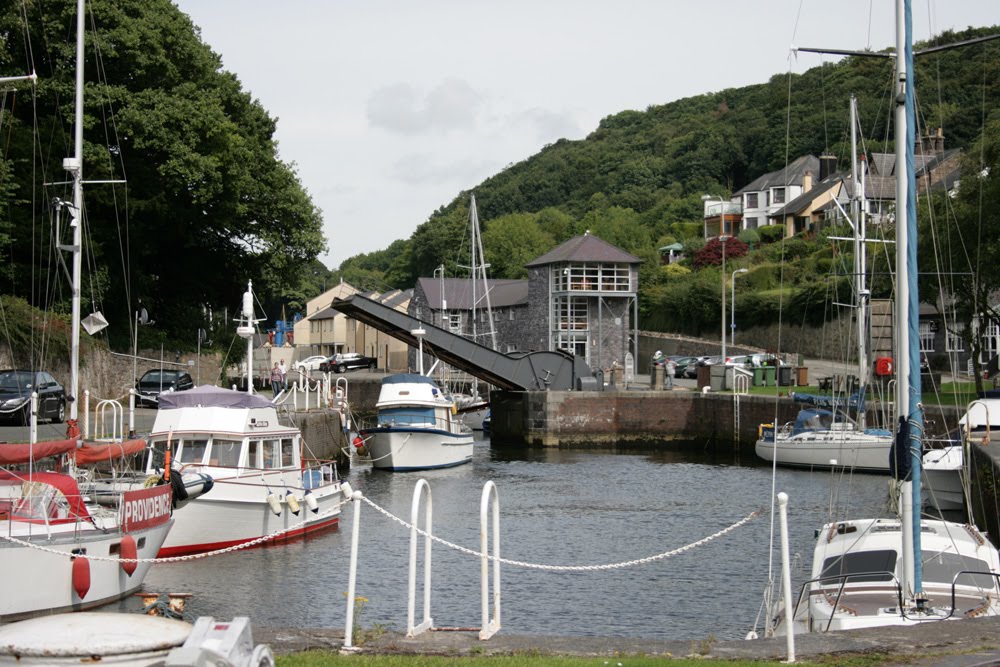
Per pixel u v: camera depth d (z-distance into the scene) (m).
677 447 52.78
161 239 50.88
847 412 39.28
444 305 80.38
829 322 68.44
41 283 41.25
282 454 25.55
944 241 39.62
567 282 77.38
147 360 45.56
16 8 40.03
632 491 35.03
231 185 47.50
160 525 18.41
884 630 10.27
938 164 74.12
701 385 55.81
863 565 14.08
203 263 54.78
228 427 23.84
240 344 56.53
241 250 54.38
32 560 15.34
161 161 45.88
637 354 79.56
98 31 42.66
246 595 18.97
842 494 33.69
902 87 13.19
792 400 45.94
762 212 109.12
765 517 28.84
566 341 78.50
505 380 52.69
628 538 25.66
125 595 17.33
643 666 9.12
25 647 5.66
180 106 44.47
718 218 109.56
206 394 24.27
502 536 25.91
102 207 44.62
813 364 64.44
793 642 9.69
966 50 89.88
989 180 39.34
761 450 43.03
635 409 53.00
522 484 37.22
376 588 19.80
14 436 27.30
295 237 54.06
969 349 49.25
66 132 41.94
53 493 16.98
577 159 158.25
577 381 54.91
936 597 13.02
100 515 17.81
